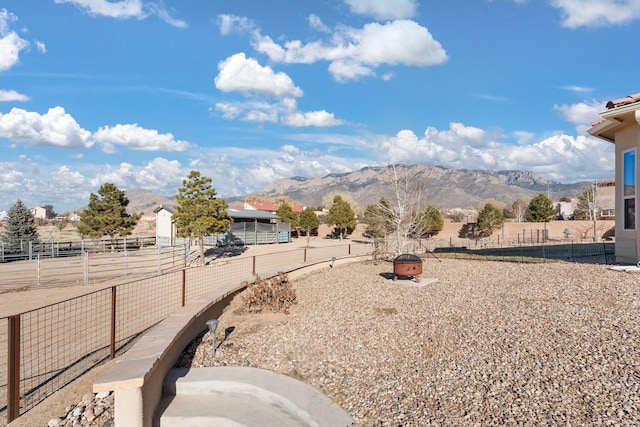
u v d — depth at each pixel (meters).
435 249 22.83
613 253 15.23
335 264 15.56
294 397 3.95
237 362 5.01
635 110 8.81
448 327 5.93
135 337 6.21
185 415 3.80
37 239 27.36
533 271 10.25
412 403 3.78
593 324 5.39
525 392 3.75
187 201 19.17
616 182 10.73
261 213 36.16
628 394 3.51
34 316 8.01
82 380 4.45
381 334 5.84
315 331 6.12
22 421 3.68
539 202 38.22
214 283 12.65
